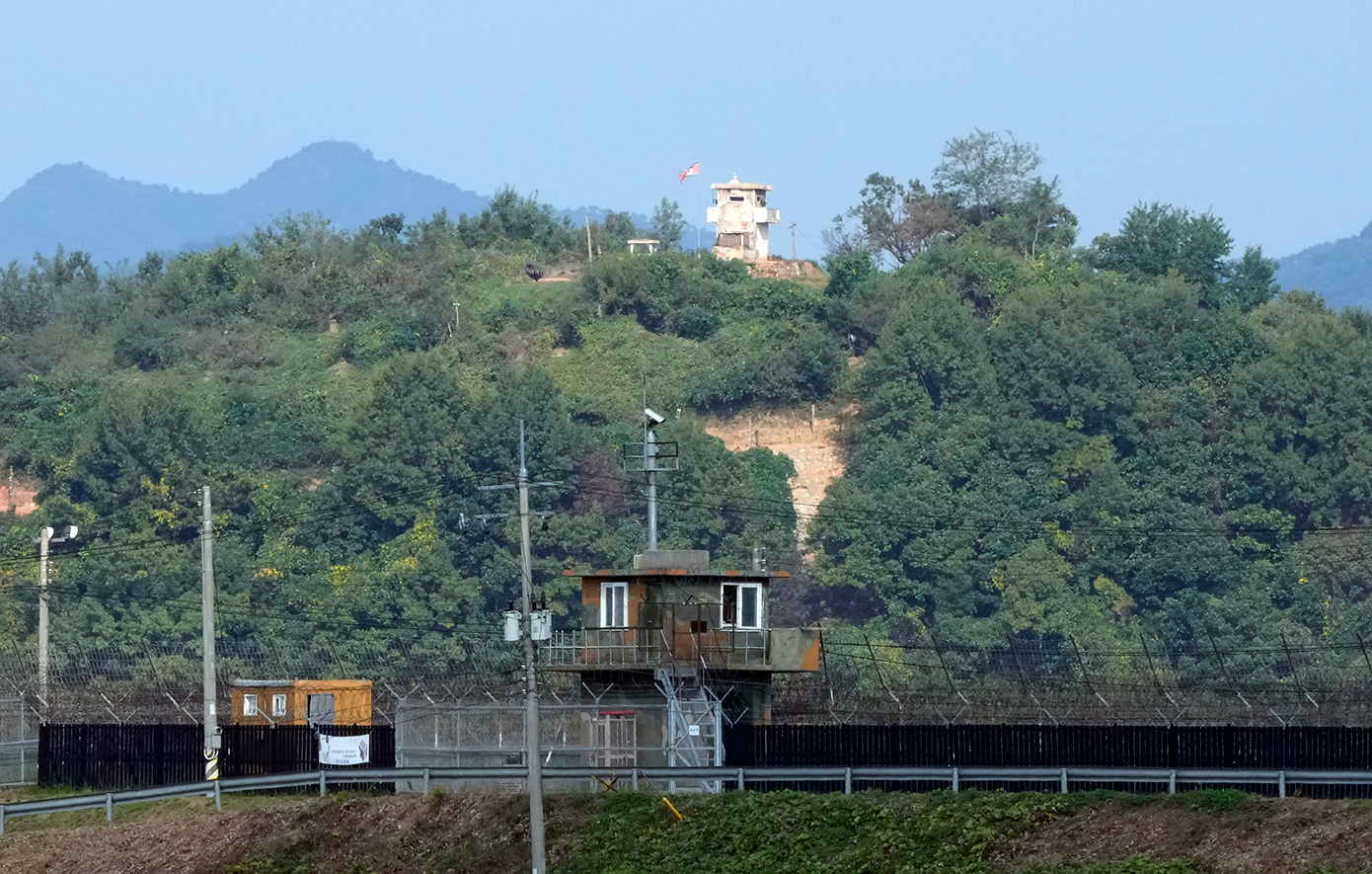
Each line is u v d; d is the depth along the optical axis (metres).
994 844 194.75
